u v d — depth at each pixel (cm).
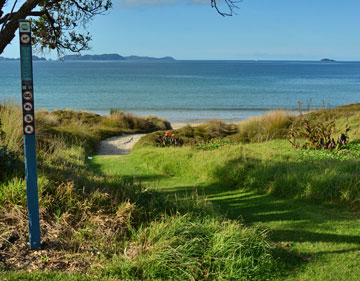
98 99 4644
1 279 290
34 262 331
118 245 381
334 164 710
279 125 1341
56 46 746
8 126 784
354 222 483
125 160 999
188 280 328
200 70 18912
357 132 1098
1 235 361
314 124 1228
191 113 3481
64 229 393
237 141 1291
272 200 600
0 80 8275
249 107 3972
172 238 372
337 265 362
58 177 516
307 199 591
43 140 952
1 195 423
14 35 555
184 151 965
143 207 473
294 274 346
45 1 673
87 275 316
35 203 346
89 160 1007
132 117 2034
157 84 7662
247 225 473
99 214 437
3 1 562
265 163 745
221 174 737
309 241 422
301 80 10050
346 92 6144
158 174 836
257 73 15288
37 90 5847
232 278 336
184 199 565
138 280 321
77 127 1488
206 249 370
